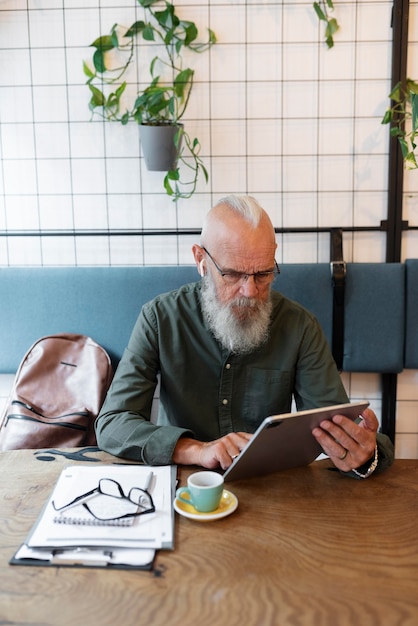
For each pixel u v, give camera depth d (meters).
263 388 1.74
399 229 2.47
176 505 1.26
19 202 2.55
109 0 2.39
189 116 2.46
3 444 2.22
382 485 1.40
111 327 2.46
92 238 2.57
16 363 2.49
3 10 2.42
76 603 1.00
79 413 2.23
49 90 2.47
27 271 2.48
